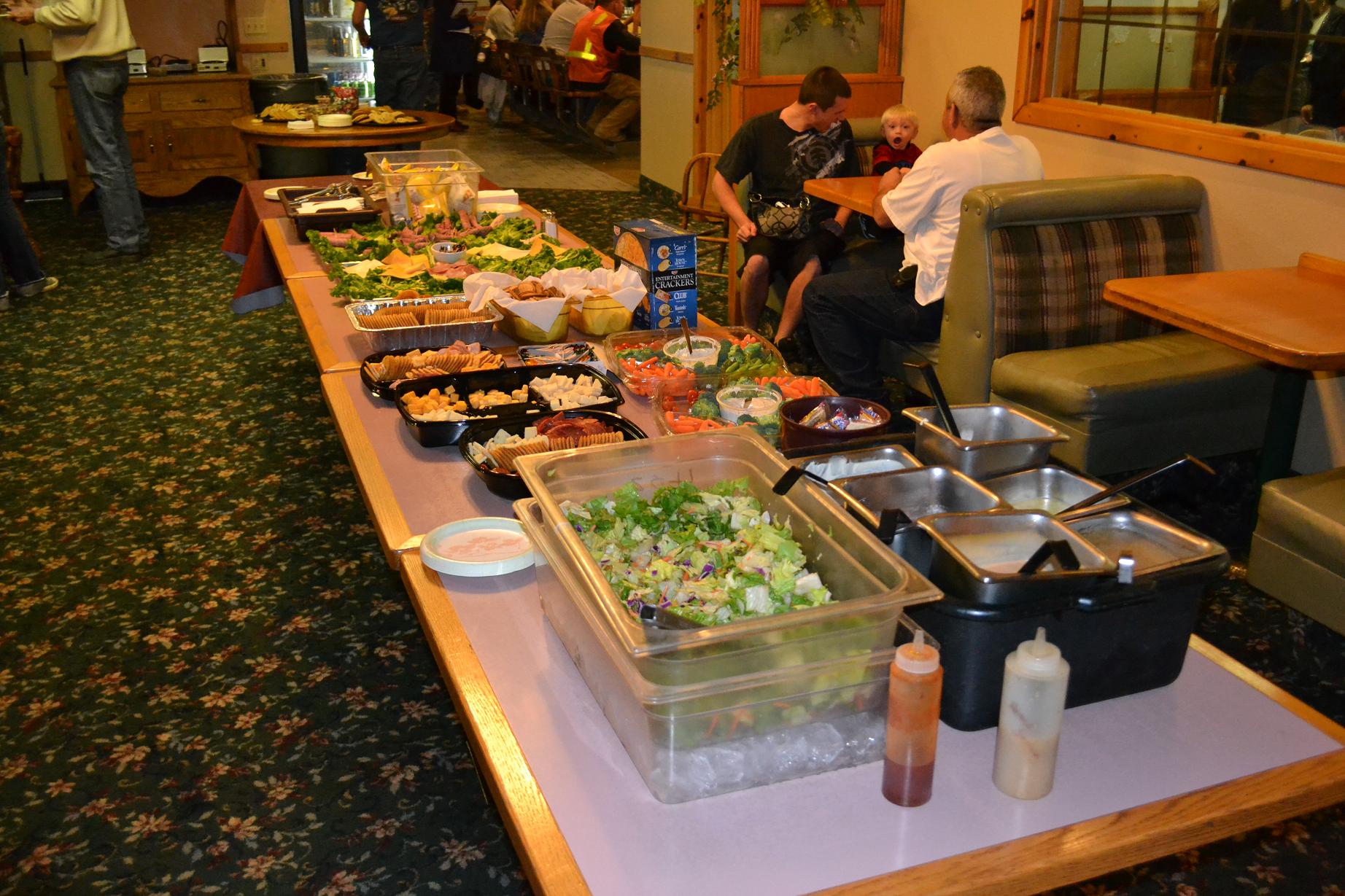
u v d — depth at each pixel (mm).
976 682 1266
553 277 2734
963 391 3389
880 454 1635
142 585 2973
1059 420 3049
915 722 1141
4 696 2533
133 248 6078
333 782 2271
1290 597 2555
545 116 10102
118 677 2602
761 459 1589
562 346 2529
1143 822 1166
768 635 1155
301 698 2531
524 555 1676
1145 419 3045
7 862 2059
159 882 2016
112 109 5816
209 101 7152
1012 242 3250
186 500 3436
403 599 2920
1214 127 3549
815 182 4285
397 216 3590
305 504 3412
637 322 2768
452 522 1791
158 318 5137
